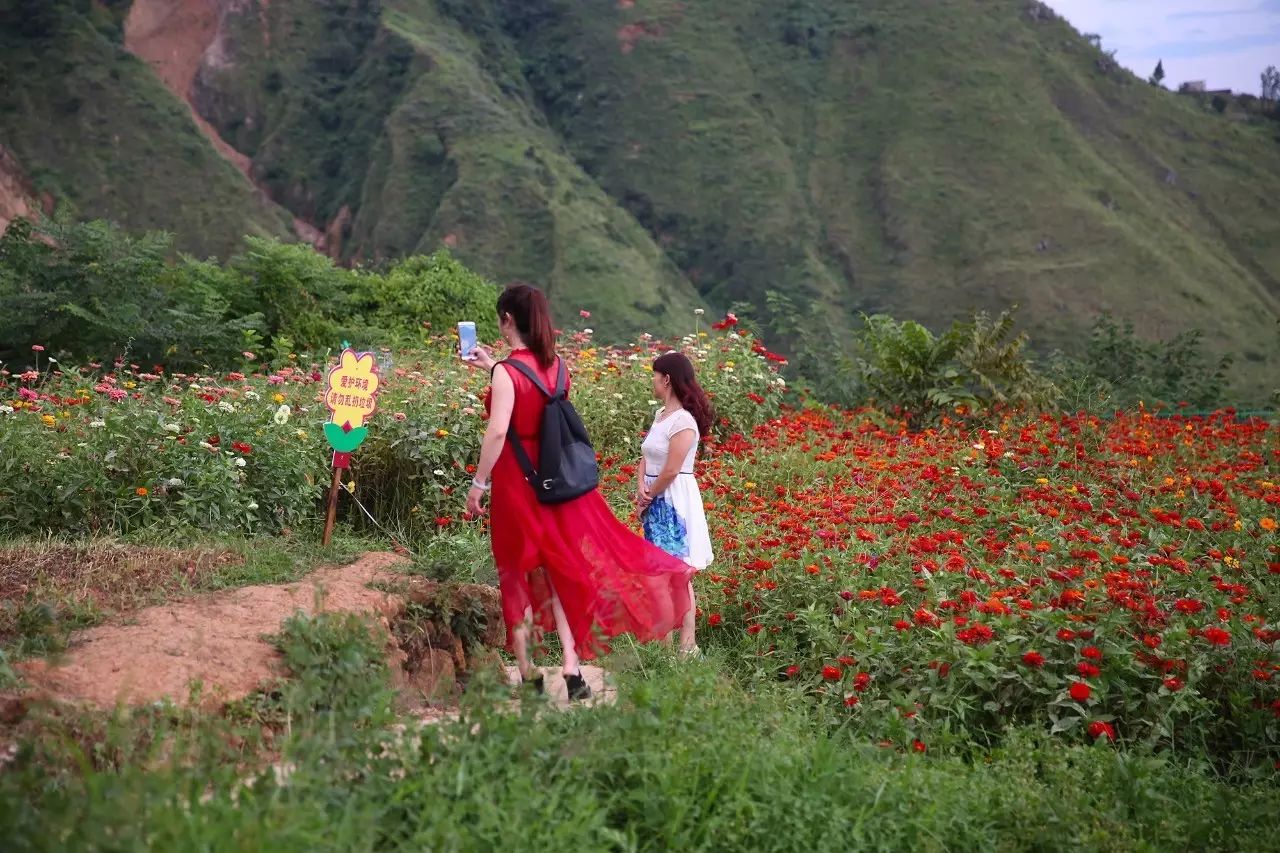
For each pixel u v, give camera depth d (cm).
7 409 652
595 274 8850
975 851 341
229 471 610
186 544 554
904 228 10388
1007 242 10112
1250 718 441
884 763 391
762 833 311
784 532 604
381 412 721
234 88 11369
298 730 329
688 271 10412
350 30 11956
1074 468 786
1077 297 9425
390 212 9719
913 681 468
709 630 562
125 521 591
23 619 401
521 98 11919
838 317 9638
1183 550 580
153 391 777
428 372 885
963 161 11106
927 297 9719
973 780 377
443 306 1505
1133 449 805
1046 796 364
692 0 13162
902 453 845
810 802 325
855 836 318
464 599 488
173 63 11381
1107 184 10912
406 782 301
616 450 843
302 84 11494
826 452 841
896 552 574
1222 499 682
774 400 995
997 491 718
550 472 430
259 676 371
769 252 10250
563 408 439
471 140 10119
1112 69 12875
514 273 8906
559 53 12569
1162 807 374
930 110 11719
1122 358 1591
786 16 12938
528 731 334
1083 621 467
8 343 1258
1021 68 12256
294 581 492
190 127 9450
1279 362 8838
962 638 457
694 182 11019
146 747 320
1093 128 12000
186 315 1245
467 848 279
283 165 10894
